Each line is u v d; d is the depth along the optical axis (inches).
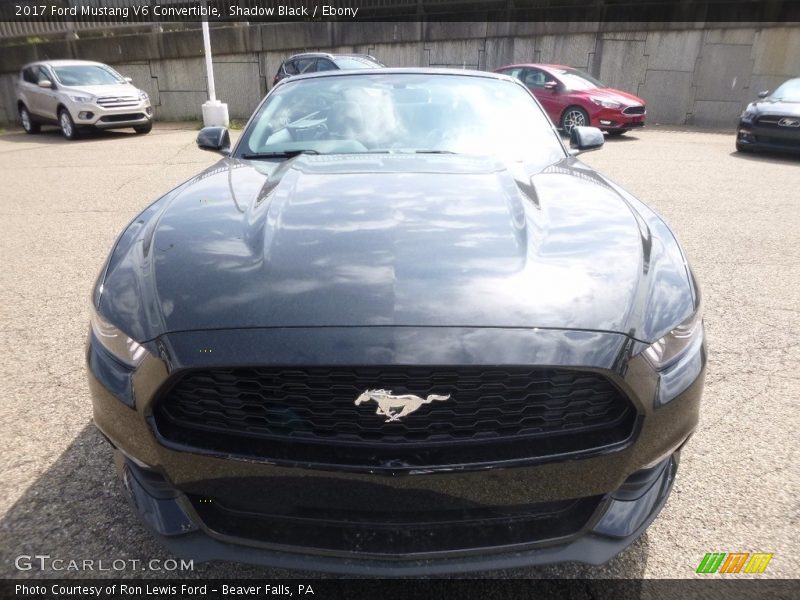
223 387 59.6
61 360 121.3
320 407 58.4
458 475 57.1
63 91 496.4
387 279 63.2
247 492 59.7
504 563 59.9
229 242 72.3
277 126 119.0
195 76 665.0
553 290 62.9
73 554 73.2
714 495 83.8
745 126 386.0
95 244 201.6
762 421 101.1
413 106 119.9
